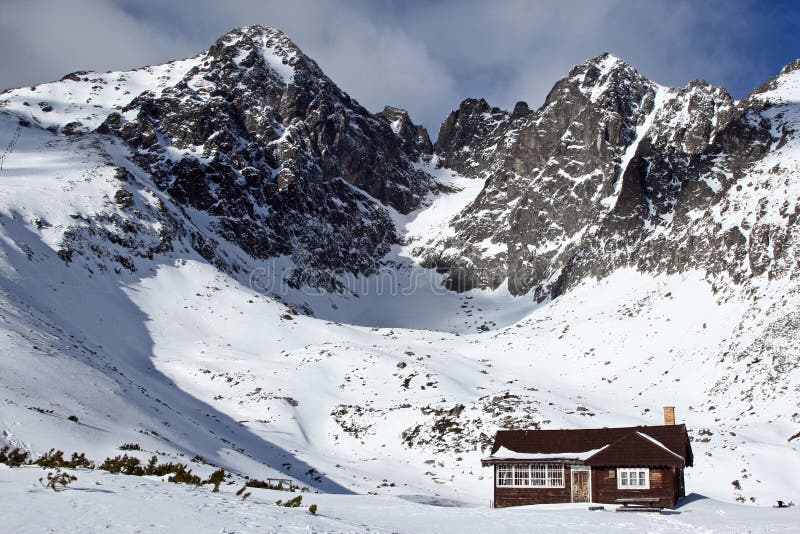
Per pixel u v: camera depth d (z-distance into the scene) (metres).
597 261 157.50
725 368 98.00
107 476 26.03
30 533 17.66
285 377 99.19
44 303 98.19
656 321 119.88
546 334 131.88
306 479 62.81
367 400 93.81
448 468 72.75
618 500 46.31
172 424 62.22
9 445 40.19
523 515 37.22
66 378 59.50
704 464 66.62
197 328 119.56
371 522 28.62
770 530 33.94
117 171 151.62
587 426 79.56
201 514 21.42
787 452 68.44
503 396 88.50
